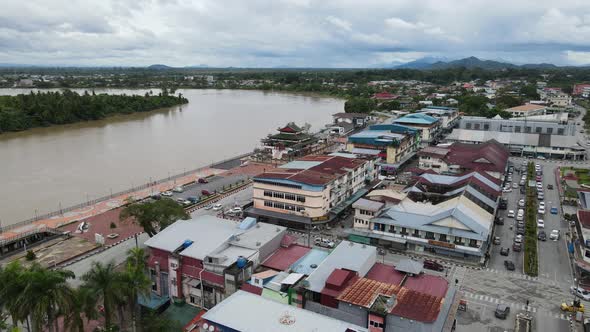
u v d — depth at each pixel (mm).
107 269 60125
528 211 121062
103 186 148375
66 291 56406
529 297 78688
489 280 84938
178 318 71312
